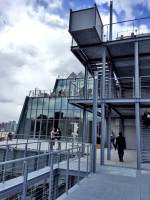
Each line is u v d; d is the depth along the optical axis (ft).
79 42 30.17
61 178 21.07
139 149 24.53
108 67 35.01
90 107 36.01
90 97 33.91
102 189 15.05
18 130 72.43
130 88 44.62
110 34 30.81
